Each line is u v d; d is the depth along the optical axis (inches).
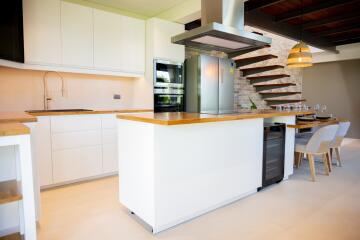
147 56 166.2
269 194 116.0
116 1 155.8
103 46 147.8
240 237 78.8
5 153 75.2
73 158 127.6
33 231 59.1
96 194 114.8
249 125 110.7
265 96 275.0
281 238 78.4
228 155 102.1
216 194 98.6
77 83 153.1
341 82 305.0
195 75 178.9
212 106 184.1
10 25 108.1
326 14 197.9
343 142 272.8
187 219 90.0
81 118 129.0
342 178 141.4
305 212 96.7
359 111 293.0
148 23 164.1
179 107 178.2
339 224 87.4
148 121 78.4
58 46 130.9
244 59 231.0
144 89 170.2
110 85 168.9
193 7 151.7
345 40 272.5
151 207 80.4
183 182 86.4
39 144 116.6
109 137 140.3
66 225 85.8
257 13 185.2
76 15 136.1
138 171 86.1
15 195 57.9
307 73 333.7
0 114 92.3
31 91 135.5
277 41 286.2
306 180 137.5
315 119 163.0
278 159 130.8
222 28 105.3
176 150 83.4
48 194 114.3
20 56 115.3
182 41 124.3
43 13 124.9
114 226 85.4
